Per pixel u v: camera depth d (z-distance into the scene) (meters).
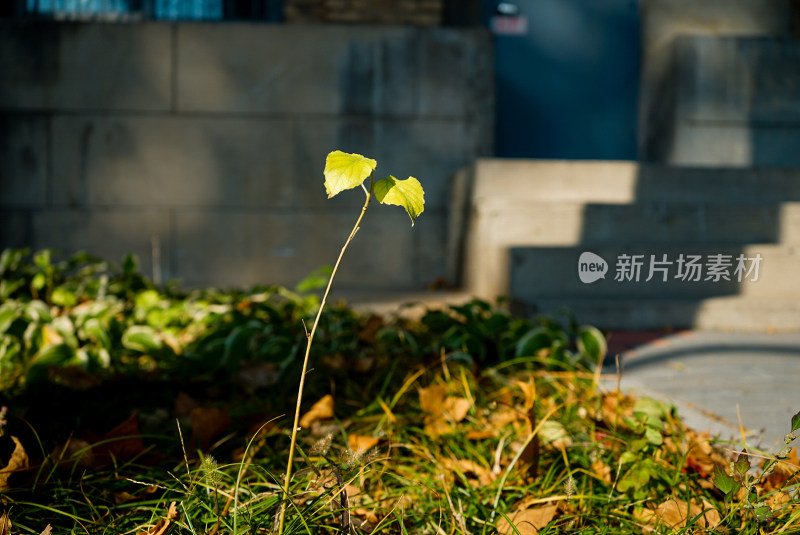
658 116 6.01
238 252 5.27
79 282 3.68
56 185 5.13
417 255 5.36
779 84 5.62
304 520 0.95
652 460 1.20
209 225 5.25
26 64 5.10
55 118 5.13
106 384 2.02
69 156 5.14
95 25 5.14
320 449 1.02
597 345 2.17
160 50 5.20
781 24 6.12
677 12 6.15
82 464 1.28
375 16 5.46
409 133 5.35
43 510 1.16
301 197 5.30
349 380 2.06
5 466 1.31
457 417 1.57
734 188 4.64
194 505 1.07
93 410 1.80
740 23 6.13
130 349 2.22
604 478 1.27
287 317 3.04
